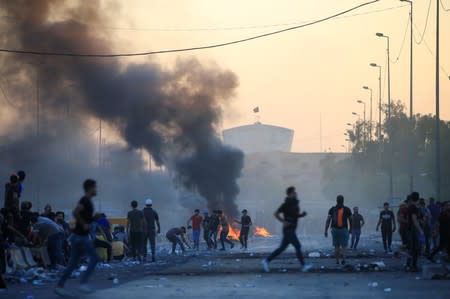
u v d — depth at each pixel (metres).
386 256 47.28
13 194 37.50
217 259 46.97
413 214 34.16
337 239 38.44
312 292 24.81
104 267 40.44
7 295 25.03
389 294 24.08
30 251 37.72
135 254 46.94
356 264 38.88
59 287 23.64
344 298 23.00
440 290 25.34
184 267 39.16
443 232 38.91
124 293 24.83
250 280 29.77
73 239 23.73
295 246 30.78
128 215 46.22
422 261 41.19
